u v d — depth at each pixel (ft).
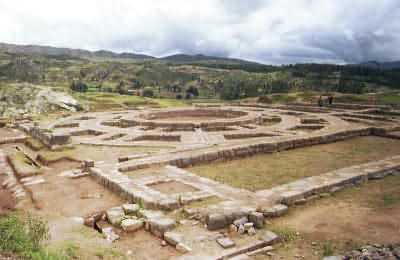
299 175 48.14
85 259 22.61
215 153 56.90
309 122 107.76
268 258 24.67
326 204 36.06
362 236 27.68
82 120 113.29
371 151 64.54
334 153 63.16
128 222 30.35
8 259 19.58
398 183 42.83
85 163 50.52
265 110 140.87
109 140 77.15
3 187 44.45
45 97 168.86
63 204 37.40
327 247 25.89
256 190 41.27
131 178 44.16
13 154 61.93
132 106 178.91
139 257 25.35
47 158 58.54
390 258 22.81
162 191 39.32
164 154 56.08
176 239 27.20
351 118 110.73
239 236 28.02
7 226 24.47
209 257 24.32
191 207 33.27
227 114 134.21
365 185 42.32
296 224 30.91
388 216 31.78
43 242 24.64
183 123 96.27
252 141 66.33
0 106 152.25
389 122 100.17
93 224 32.50
